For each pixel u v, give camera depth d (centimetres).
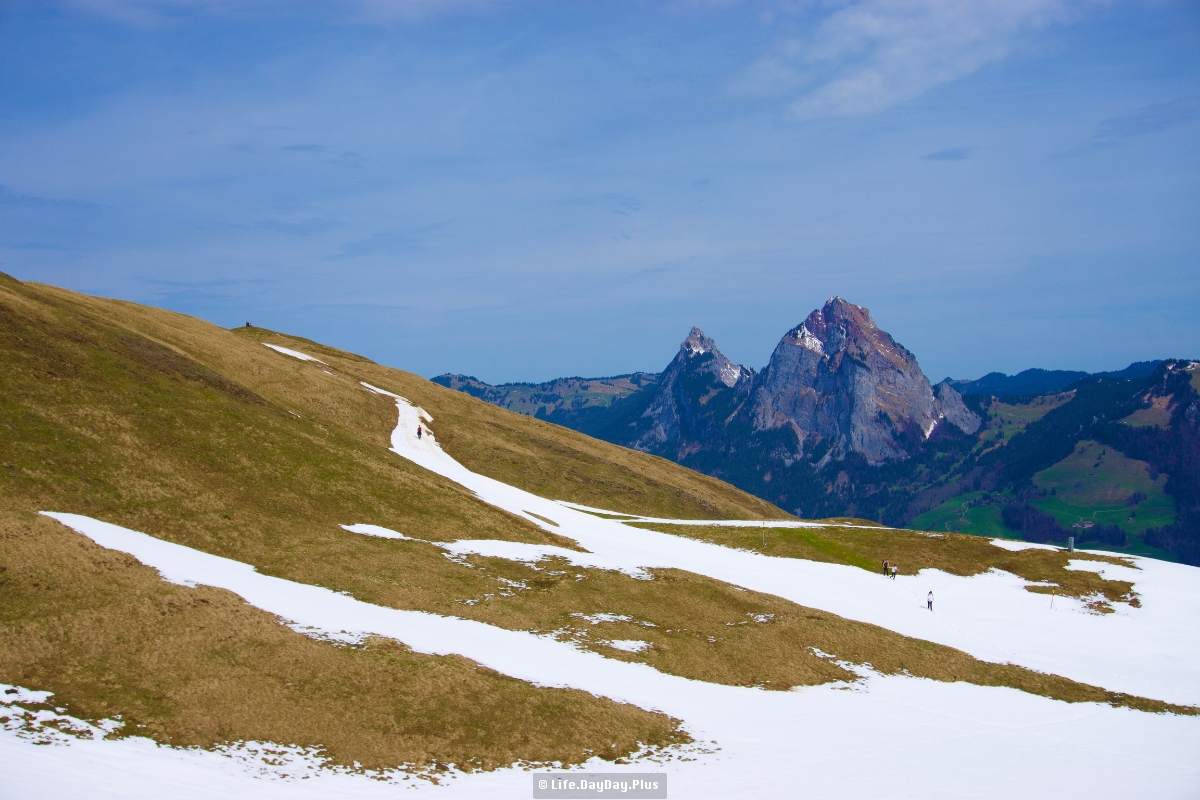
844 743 4400
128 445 6444
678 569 7381
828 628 6338
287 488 6894
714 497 15375
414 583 5753
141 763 3020
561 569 6788
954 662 6184
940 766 4128
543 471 12556
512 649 4991
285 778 3228
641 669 5147
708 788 3634
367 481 7656
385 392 13425
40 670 3566
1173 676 6488
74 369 7238
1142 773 4269
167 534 5500
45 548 4488
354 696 3953
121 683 3628
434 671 4300
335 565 5741
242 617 4384
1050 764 4325
